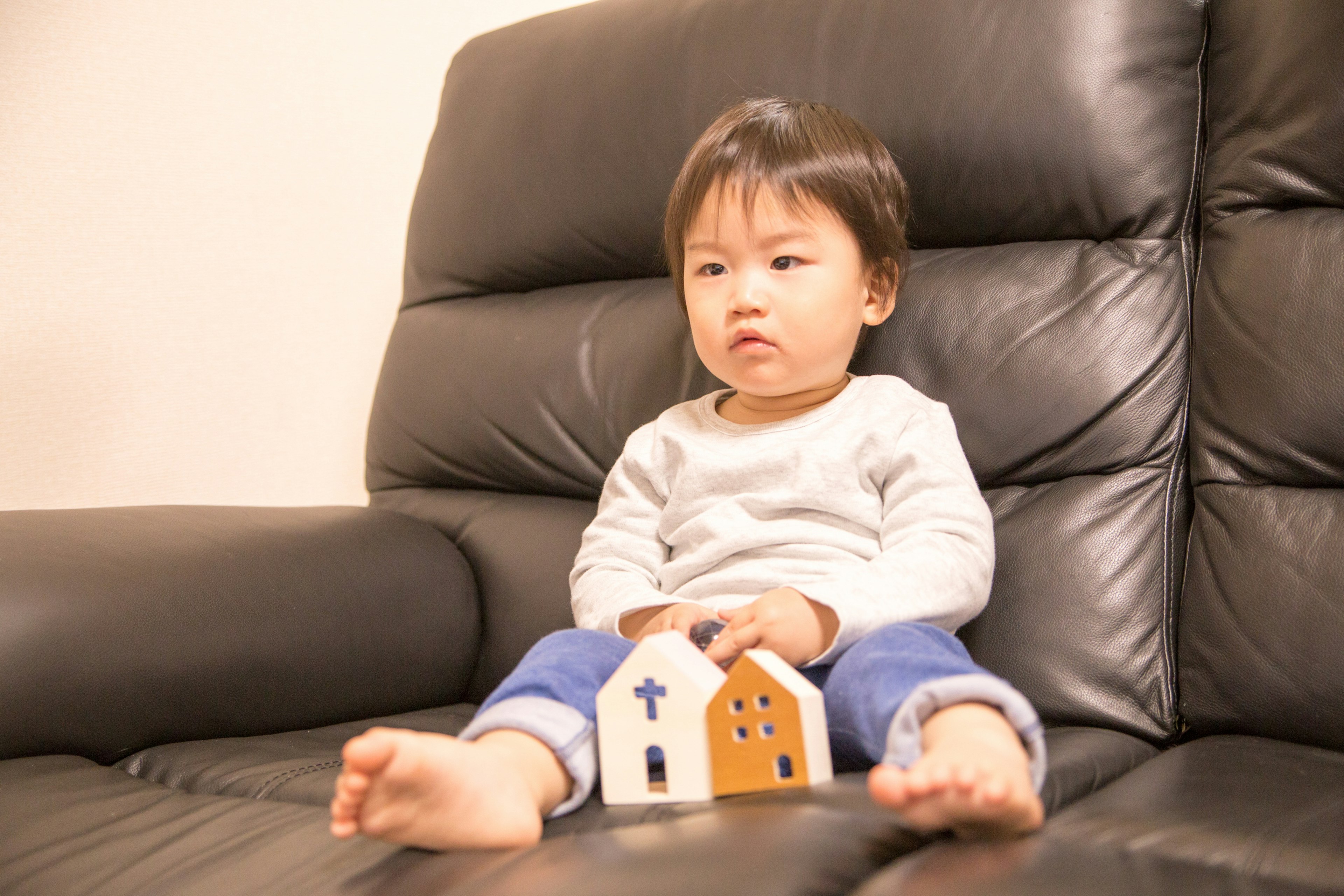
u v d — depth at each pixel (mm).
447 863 593
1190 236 1079
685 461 1075
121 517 1125
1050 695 964
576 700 735
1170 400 1032
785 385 1039
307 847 677
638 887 506
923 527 943
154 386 1956
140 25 1949
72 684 924
